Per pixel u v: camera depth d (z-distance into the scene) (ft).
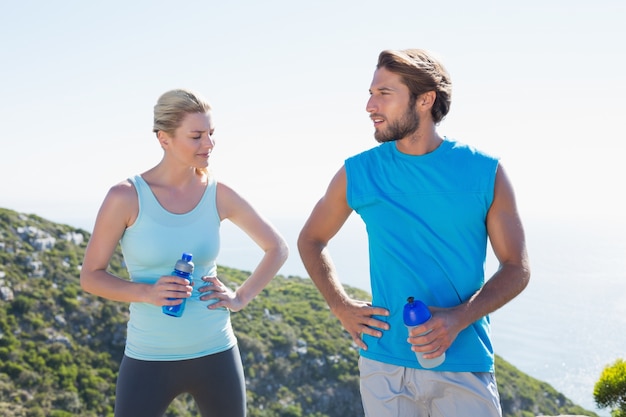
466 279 6.21
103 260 7.21
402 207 6.32
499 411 6.21
